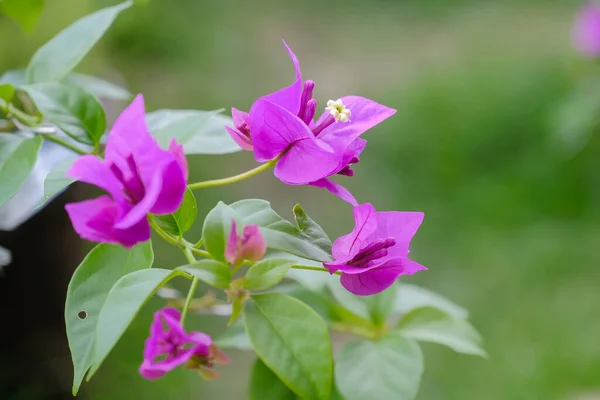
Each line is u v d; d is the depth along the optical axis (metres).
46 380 1.06
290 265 0.59
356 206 0.59
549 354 1.42
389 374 0.63
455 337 0.66
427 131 2.05
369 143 2.02
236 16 2.61
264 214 0.60
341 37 2.63
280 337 0.59
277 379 0.64
